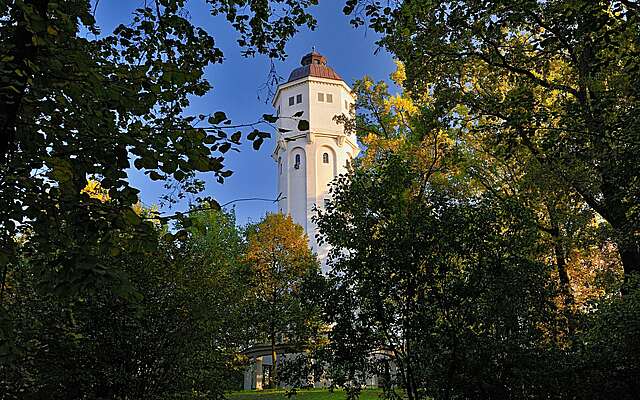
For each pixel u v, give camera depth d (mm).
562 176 14695
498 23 12766
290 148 53906
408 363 9148
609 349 10242
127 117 6656
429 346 8906
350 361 9180
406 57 15859
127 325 10484
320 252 48875
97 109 5965
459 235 9266
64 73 5516
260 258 34906
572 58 13898
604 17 10008
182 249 12250
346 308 9344
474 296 8961
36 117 5965
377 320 9320
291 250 35281
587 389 9922
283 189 53938
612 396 10094
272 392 26203
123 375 10328
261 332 28812
